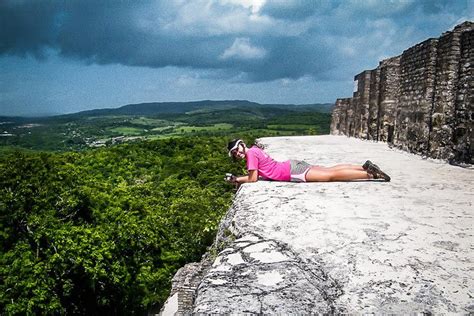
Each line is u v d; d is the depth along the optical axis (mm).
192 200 22047
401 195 4793
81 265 15305
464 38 8406
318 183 5492
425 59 9914
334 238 3262
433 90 9555
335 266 2730
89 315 17344
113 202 19156
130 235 17438
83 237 15414
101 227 17156
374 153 10000
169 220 20703
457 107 8562
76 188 18188
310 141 13945
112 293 17594
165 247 19562
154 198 23297
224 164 29312
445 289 2398
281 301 2232
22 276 14195
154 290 18781
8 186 17047
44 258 15633
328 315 2141
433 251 2980
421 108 10070
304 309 2164
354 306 2234
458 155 8328
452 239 3236
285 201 4477
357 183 5500
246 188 5180
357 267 2713
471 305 2219
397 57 14633
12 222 16094
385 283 2482
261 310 2143
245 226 3668
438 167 7402
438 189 5168
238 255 2951
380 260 2820
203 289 2412
